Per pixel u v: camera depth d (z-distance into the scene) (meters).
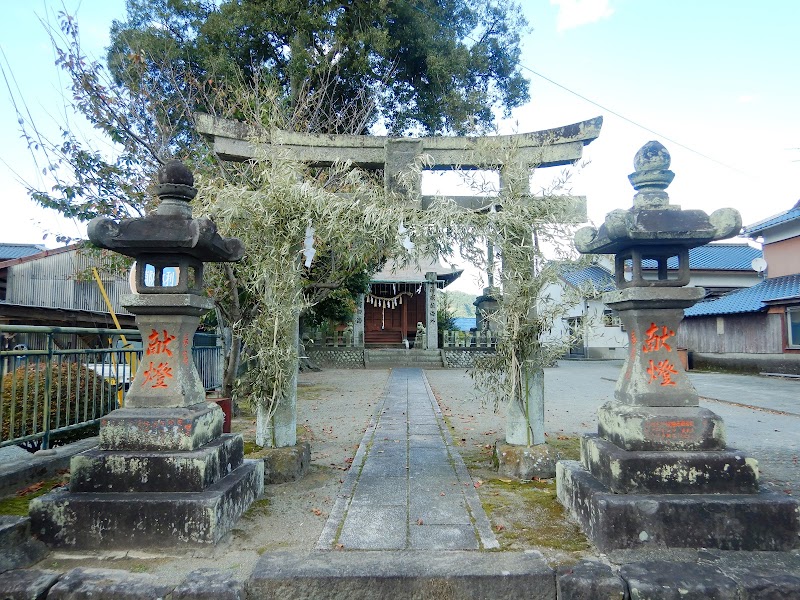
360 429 8.65
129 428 4.01
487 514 4.38
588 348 29.77
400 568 3.32
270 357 5.63
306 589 3.21
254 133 6.32
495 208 5.97
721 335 21.42
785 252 19.94
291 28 14.80
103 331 6.26
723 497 3.64
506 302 5.66
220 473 4.22
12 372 4.94
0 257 22.97
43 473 5.16
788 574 3.22
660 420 3.87
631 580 3.17
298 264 5.86
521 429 5.85
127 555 3.60
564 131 6.44
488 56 19.05
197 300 4.27
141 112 11.14
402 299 29.17
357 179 5.67
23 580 3.20
